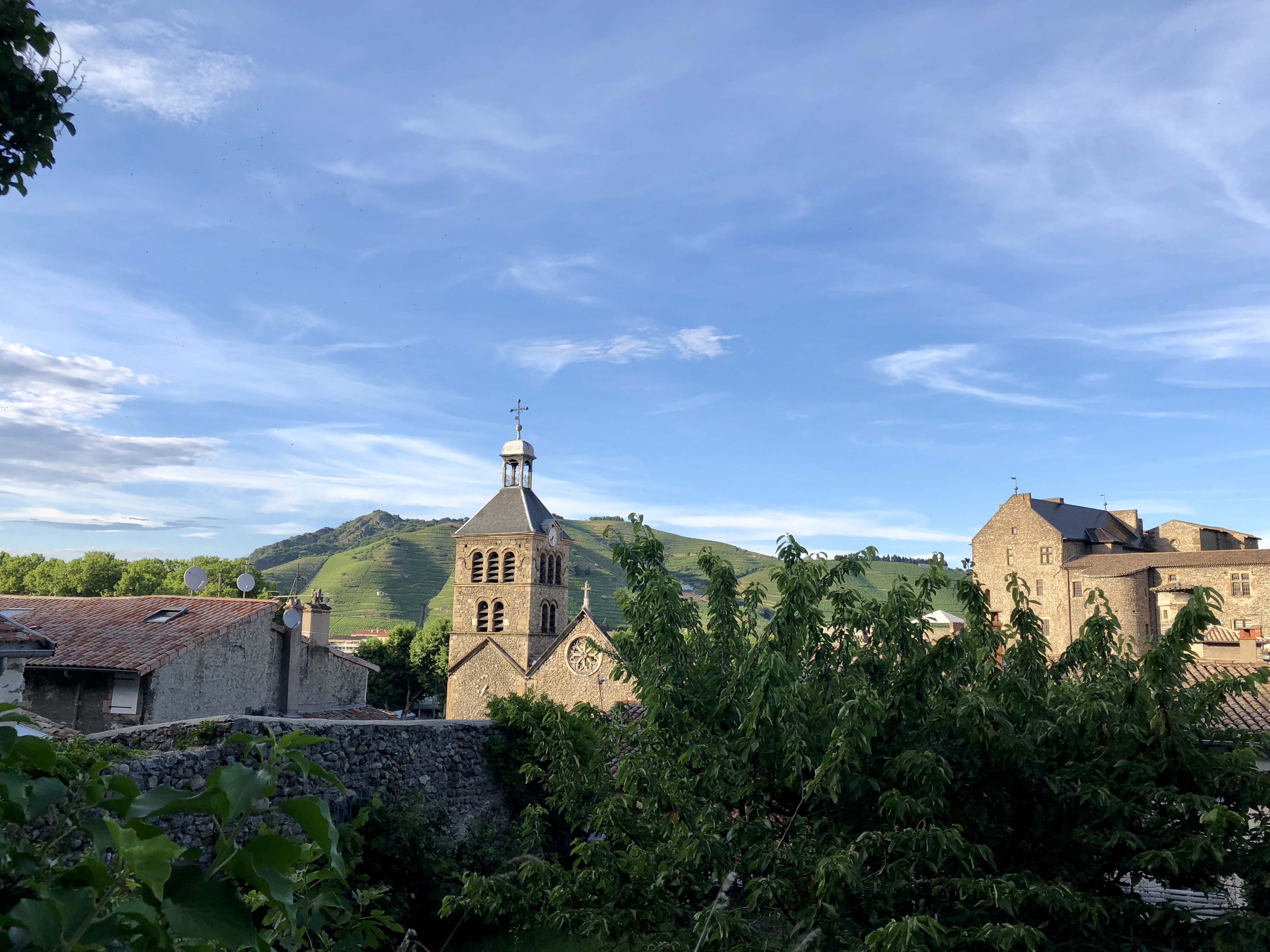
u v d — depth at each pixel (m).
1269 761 9.70
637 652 11.73
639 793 9.28
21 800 2.53
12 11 7.11
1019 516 79.38
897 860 8.21
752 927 7.86
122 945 2.22
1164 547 83.19
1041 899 7.30
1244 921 7.23
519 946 15.30
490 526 64.19
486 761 20.44
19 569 77.94
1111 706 8.73
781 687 8.73
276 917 3.57
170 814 2.36
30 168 7.68
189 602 29.59
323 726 17.06
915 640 10.27
